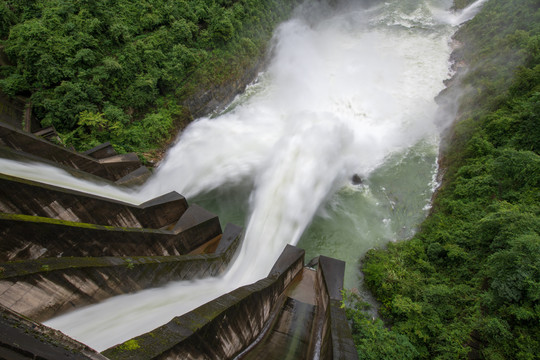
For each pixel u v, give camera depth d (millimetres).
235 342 14062
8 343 6973
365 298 22578
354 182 32969
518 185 23656
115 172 29297
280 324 18469
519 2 43188
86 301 13211
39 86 31766
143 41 37844
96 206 18203
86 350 8234
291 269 21844
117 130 32531
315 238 28094
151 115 36031
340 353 13109
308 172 33875
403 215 29438
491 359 14859
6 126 21781
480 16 49656
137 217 21078
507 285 16375
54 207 16219
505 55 37000
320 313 19656
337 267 22219
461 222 24000
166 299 16562
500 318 16141
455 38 54125
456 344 16438
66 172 23047
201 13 43188
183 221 22375
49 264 11891
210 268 20953
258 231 29094
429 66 50031
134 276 15000
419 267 22984
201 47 42469
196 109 41094
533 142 25297
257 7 50781
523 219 19109
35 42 31172
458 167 29656
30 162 20859
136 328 13062
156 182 32406
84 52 32188
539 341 14656
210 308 12156
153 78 36688
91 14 35156
